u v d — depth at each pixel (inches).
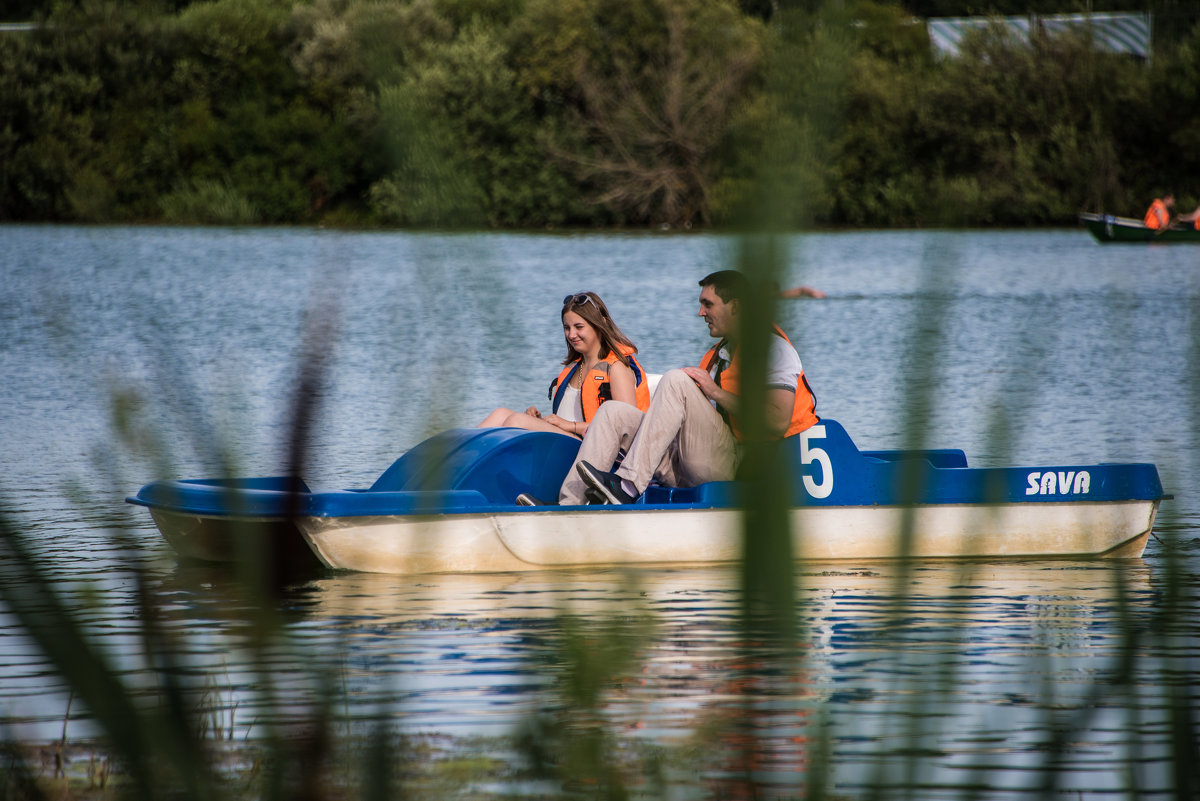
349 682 211.8
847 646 602.2
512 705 540.4
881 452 966.4
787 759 302.2
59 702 530.9
